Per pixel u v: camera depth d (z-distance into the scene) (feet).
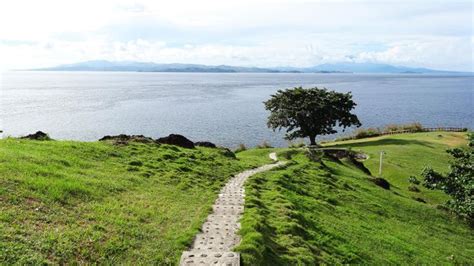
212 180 91.97
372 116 453.99
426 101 623.77
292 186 98.27
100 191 65.26
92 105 462.60
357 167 163.94
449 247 90.74
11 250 41.88
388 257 71.20
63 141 98.58
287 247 57.21
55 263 42.06
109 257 45.39
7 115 356.38
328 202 96.32
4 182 57.41
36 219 49.90
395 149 214.69
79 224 51.31
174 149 112.98
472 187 103.76
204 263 45.85
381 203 109.70
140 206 62.95
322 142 274.16
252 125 358.64
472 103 596.70
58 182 62.44
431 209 116.57
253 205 70.64
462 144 233.55
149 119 372.79
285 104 242.17
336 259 61.31
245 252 49.29
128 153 97.50
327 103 237.86
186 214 63.62
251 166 118.11
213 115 410.72
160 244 50.44
